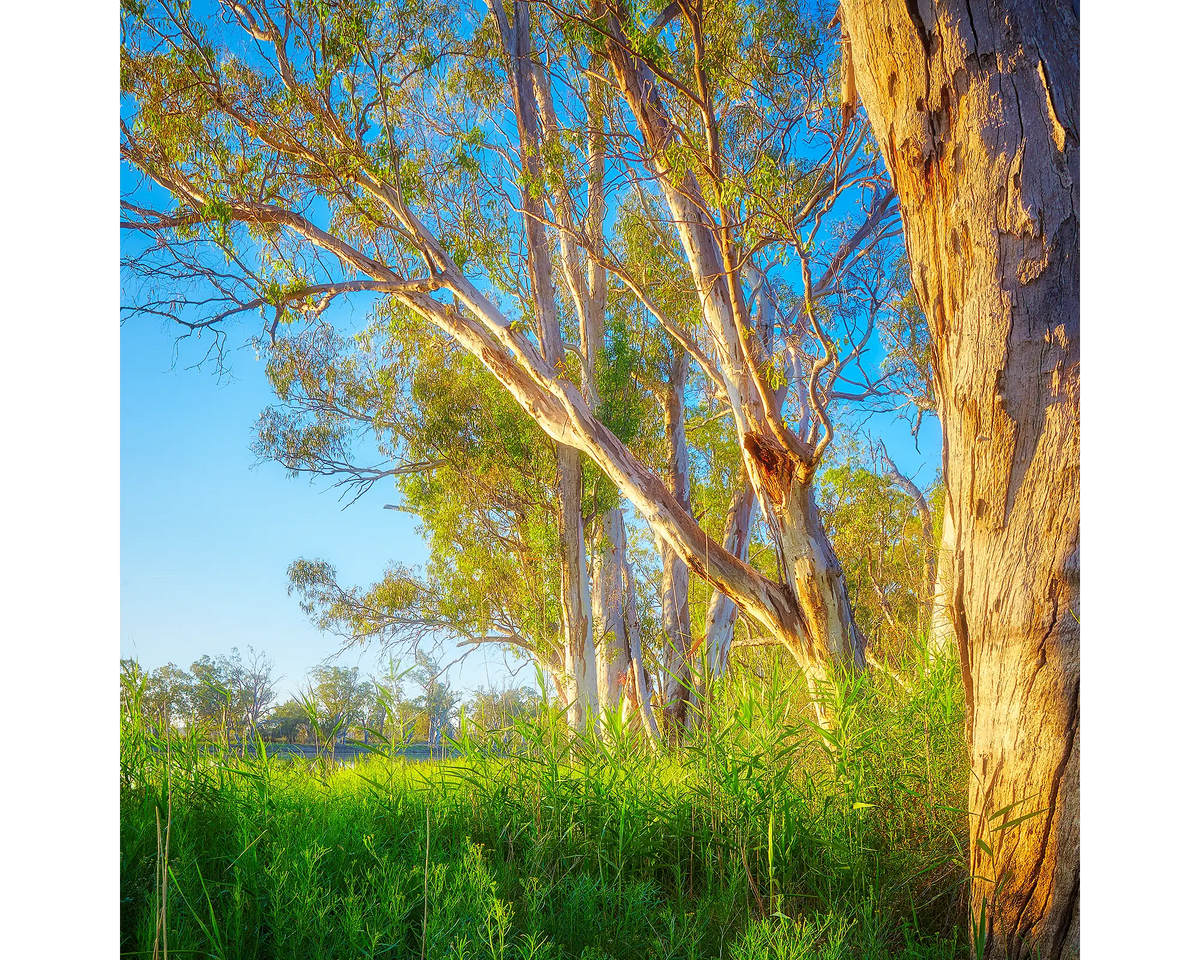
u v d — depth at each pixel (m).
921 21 3.35
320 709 4.35
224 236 8.70
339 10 8.33
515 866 3.74
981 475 3.09
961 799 3.83
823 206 6.81
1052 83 3.13
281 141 9.07
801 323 10.76
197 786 3.74
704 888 3.79
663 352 12.98
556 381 9.19
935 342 3.49
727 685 4.69
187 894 2.90
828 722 4.95
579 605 11.43
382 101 8.93
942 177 3.33
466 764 4.52
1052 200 3.05
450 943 2.67
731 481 15.12
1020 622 2.90
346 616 16.20
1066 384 2.94
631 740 4.81
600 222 10.52
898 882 3.75
